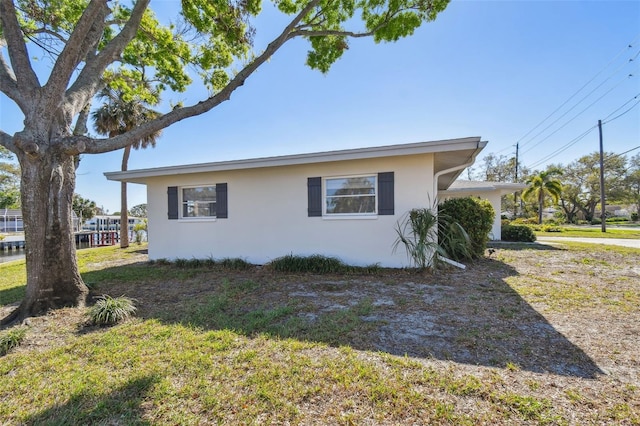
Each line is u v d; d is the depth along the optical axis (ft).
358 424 5.59
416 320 10.89
